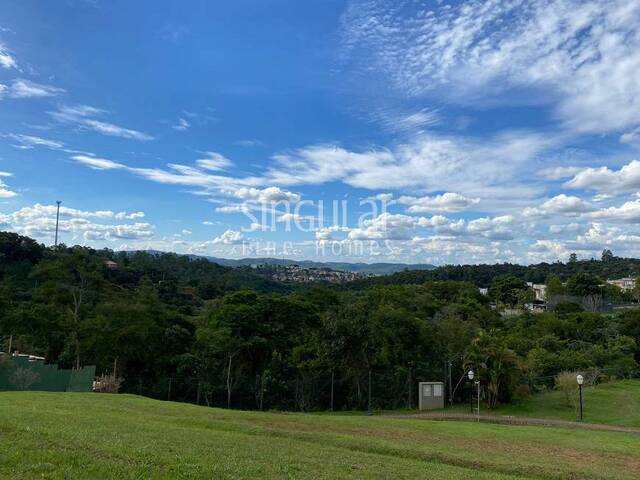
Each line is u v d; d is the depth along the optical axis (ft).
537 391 142.92
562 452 55.42
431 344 155.74
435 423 75.87
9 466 24.90
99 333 142.61
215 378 143.95
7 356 109.29
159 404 75.10
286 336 156.76
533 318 243.81
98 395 81.05
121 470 26.04
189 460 30.50
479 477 37.45
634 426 97.14
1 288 173.37
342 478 31.50
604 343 198.90
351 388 140.56
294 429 59.62
